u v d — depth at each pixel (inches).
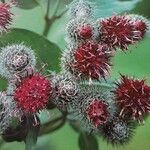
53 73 9.6
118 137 9.7
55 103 9.5
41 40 10.2
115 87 9.5
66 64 9.4
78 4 10.2
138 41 10.0
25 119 9.5
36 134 9.4
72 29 9.6
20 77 9.3
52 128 10.4
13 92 9.2
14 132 9.7
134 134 10.5
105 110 9.3
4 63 9.4
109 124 9.6
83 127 10.1
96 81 9.6
